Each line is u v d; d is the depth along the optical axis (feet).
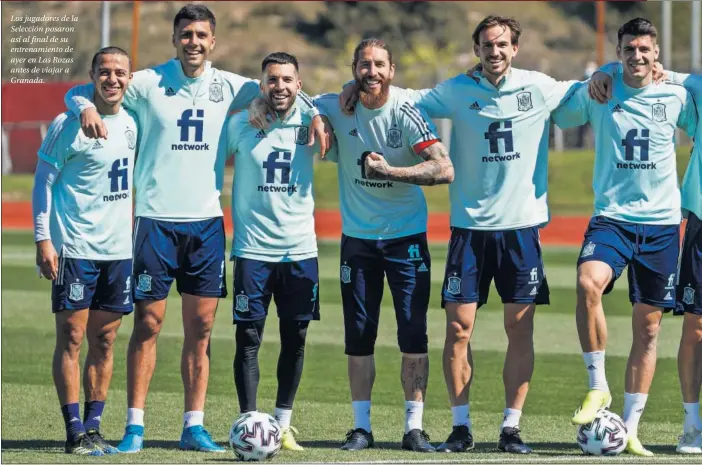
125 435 40.06
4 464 35.96
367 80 39.50
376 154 39.24
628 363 42.24
